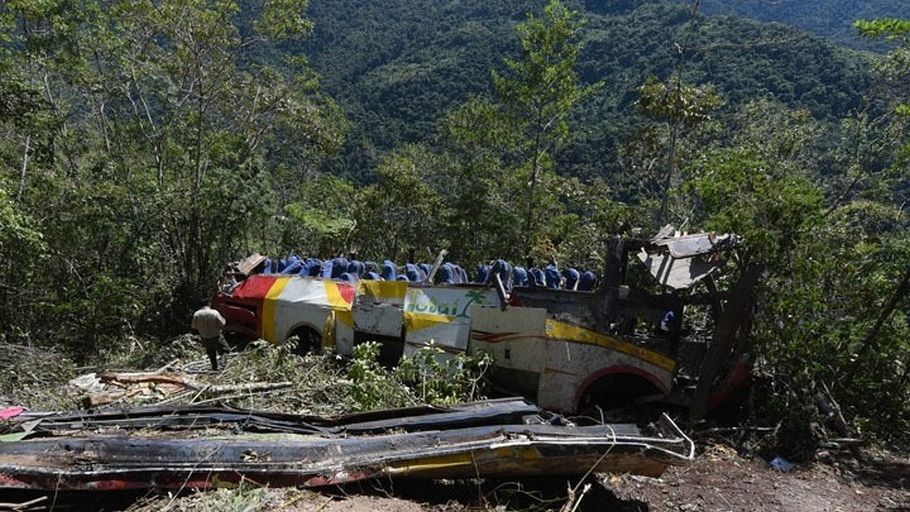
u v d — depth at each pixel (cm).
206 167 1546
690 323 797
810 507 522
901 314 812
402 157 2280
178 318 1306
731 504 516
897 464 634
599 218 1614
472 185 1853
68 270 1290
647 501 511
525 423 505
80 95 1644
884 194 997
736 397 704
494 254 1752
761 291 704
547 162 1889
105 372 811
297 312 907
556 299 693
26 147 1465
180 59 1585
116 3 1547
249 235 1560
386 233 2091
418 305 783
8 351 859
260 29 1612
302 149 2420
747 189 763
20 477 389
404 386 674
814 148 1465
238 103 1761
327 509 400
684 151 1748
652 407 700
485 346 707
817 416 680
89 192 1372
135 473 404
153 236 1409
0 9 1480
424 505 438
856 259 824
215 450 434
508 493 462
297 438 480
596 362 659
